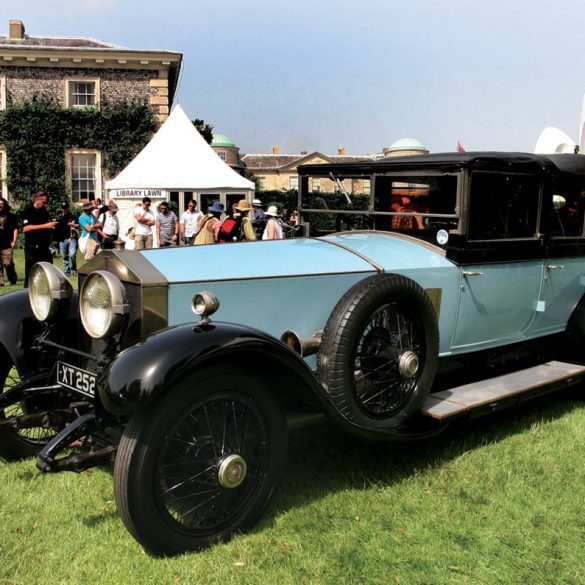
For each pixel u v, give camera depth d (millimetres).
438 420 3105
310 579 2307
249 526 2584
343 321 2871
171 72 22828
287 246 3510
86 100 20984
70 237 11734
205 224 9750
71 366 2938
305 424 2857
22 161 20531
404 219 3943
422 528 2680
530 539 2617
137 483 2248
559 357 4480
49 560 2391
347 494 2971
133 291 2684
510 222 3797
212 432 2432
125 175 12859
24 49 20047
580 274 4320
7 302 3314
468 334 3723
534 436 3785
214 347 2314
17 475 3150
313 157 59219
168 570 2312
